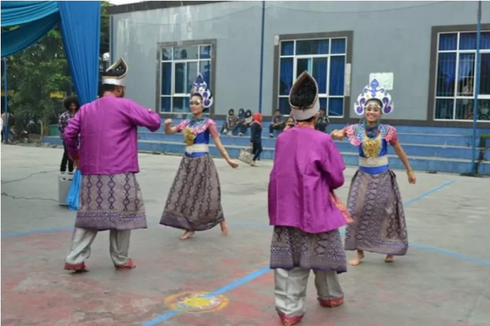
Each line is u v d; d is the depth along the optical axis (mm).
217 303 4008
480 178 12820
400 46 17234
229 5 20188
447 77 16766
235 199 8891
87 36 7426
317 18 18562
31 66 22766
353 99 18109
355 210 5023
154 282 4469
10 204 7926
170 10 21578
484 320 3756
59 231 6234
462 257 5414
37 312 3766
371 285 4500
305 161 3525
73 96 8703
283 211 3541
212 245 5750
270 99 19656
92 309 3844
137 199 4625
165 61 22000
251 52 19891
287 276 3586
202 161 5945
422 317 3799
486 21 16016
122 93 4809
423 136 16469
